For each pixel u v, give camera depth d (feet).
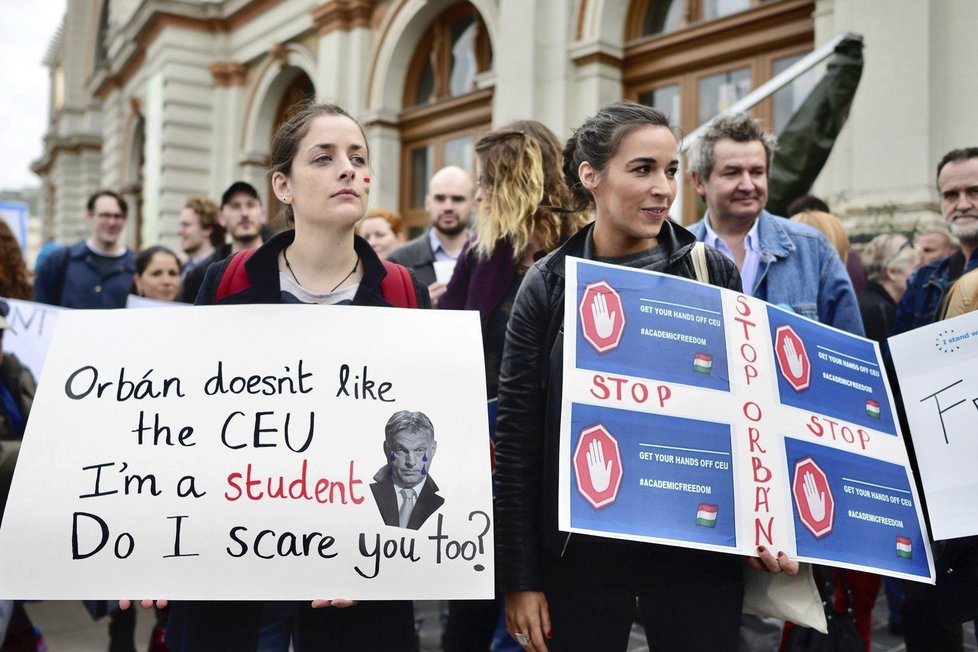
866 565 5.19
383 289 5.62
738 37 21.38
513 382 5.41
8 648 8.04
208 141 45.37
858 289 11.80
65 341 5.18
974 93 15.56
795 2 19.85
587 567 5.15
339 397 5.07
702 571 5.17
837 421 5.50
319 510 4.83
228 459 4.91
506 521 5.25
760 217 7.79
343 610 5.08
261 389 5.08
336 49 34.35
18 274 10.32
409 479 4.93
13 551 4.70
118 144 58.90
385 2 32.91
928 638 6.48
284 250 5.56
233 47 44.27
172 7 44.14
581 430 4.85
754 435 5.15
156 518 4.79
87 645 11.09
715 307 5.37
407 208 32.89
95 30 77.46
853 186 16.78
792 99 19.92
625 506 4.77
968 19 15.69
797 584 5.23
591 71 23.67
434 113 31.17
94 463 4.88
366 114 33.19
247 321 5.22
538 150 7.29
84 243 15.11
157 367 5.12
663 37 22.99
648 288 5.26
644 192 5.25
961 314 6.15
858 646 6.14
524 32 24.67
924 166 15.74
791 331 5.58
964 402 5.75
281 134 5.47
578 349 5.01
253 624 4.98
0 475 6.98
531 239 7.22
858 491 5.36
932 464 5.74
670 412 5.01
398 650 5.16
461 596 4.78
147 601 4.67
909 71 16.06
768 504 5.03
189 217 15.93
